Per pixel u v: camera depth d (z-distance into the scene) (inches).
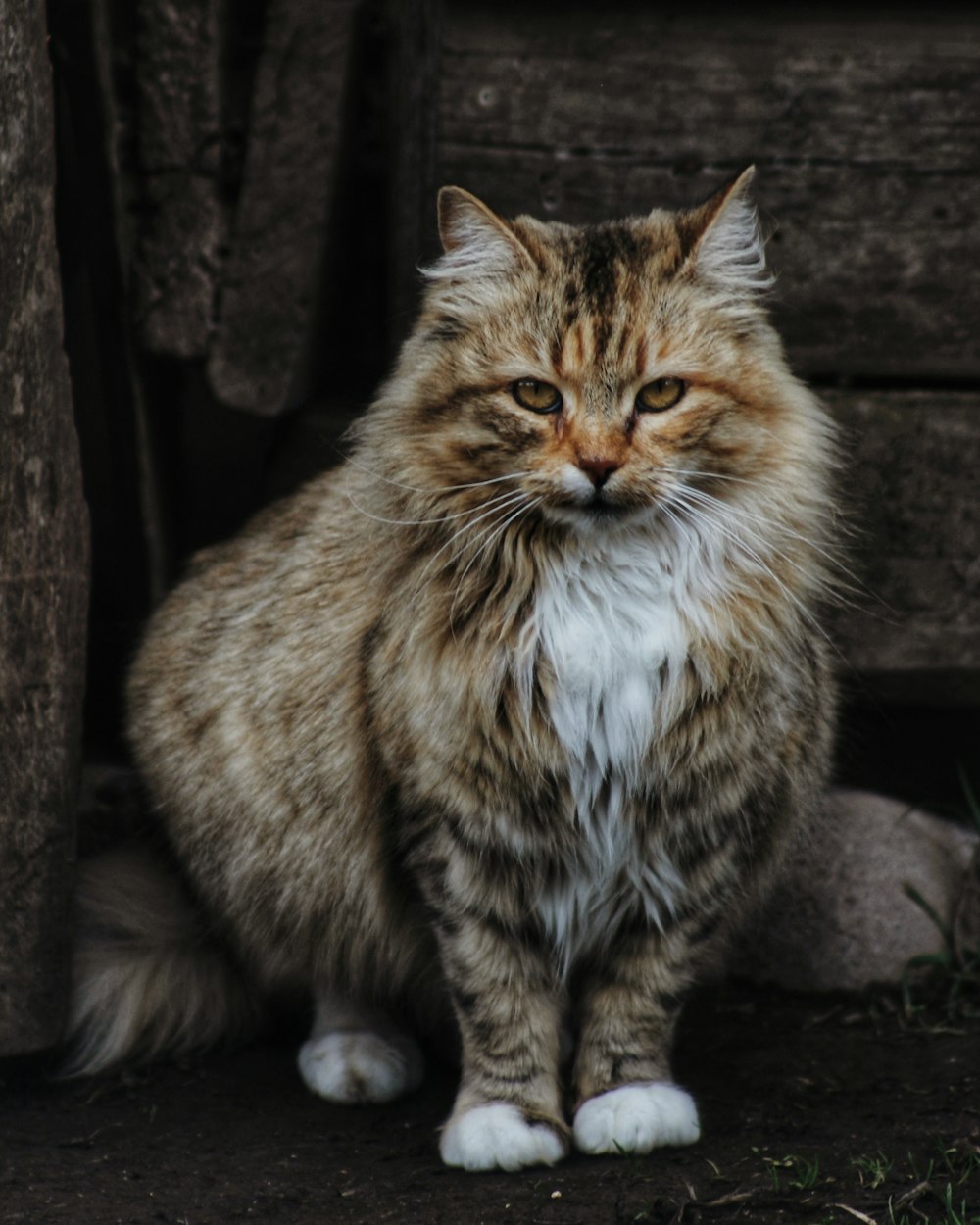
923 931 194.9
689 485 142.7
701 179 197.9
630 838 144.9
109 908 176.4
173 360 199.9
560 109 195.9
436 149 196.1
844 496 178.5
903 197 197.8
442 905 147.6
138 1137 151.8
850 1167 138.0
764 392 146.0
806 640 158.1
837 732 202.5
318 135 194.9
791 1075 166.1
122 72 193.8
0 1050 158.6
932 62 195.5
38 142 151.1
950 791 237.3
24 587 154.7
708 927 152.3
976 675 205.5
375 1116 158.7
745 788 147.4
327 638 158.7
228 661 171.0
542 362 140.6
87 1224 130.9
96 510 239.8
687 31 195.9
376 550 152.8
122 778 205.6
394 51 211.8
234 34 203.2
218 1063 174.7
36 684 156.6
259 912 169.6
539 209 197.3
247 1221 131.4
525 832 143.4
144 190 196.1
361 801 156.2
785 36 196.2
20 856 157.6
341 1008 171.8
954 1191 131.0
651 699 140.9
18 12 148.4
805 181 197.3
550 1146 142.2
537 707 140.7
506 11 194.7
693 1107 148.1
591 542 140.7
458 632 141.9
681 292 144.6
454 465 143.5
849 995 191.6
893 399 200.5
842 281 199.0
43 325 153.5
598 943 151.9
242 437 240.7
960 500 201.2
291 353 199.3
